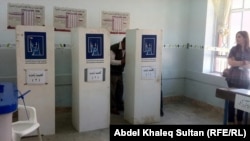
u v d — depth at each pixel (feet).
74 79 12.30
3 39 13.37
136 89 12.82
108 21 15.56
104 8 15.39
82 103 11.87
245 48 12.48
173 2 17.31
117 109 15.47
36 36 10.77
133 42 12.69
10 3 13.29
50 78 11.27
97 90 12.12
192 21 17.56
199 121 13.82
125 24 16.06
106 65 12.13
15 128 7.97
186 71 18.21
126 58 13.44
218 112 15.52
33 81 10.96
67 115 14.71
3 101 4.47
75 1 14.65
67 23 14.60
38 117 11.27
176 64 18.04
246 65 12.37
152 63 12.98
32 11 13.76
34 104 11.11
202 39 16.66
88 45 11.59
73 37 12.10
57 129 12.38
